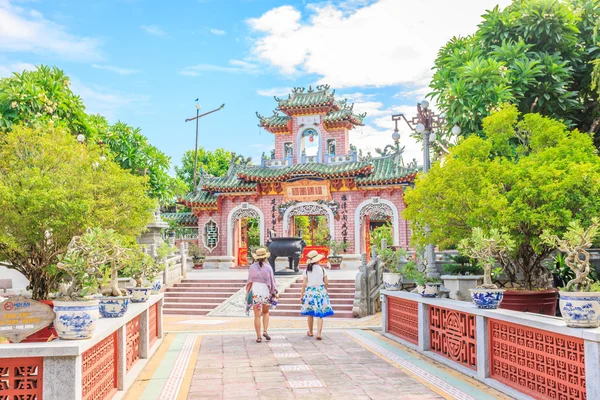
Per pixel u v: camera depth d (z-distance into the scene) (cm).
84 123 1869
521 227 883
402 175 2569
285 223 2819
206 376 676
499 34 1563
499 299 642
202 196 2966
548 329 503
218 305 1648
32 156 995
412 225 1024
